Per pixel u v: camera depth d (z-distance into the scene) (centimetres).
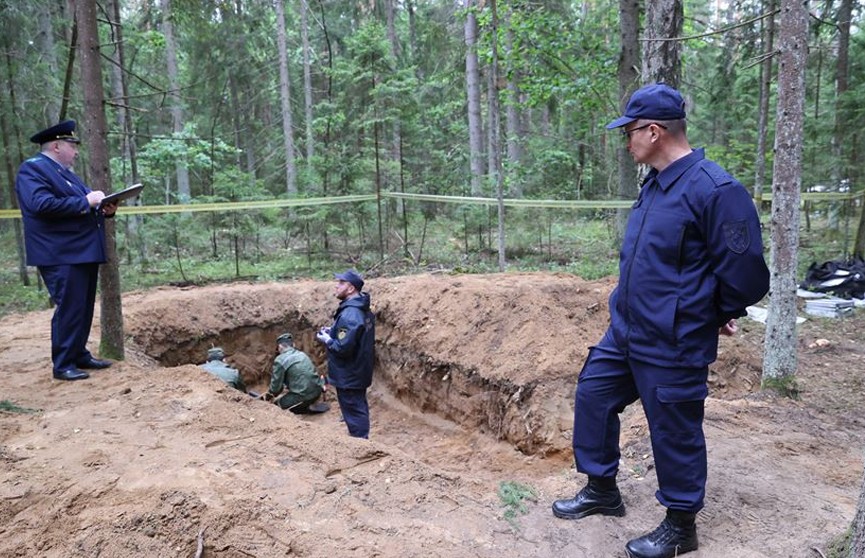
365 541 280
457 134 2106
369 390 845
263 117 2528
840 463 392
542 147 1722
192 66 1986
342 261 1223
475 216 1280
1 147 1062
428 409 744
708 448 402
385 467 356
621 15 1052
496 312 711
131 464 345
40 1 1041
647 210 269
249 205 1062
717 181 245
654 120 259
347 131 1447
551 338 646
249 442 383
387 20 2031
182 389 468
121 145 1313
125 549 262
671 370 261
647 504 332
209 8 1202
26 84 1020
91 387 481
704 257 255
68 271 482
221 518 282
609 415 302
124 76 1188
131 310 819
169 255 1291
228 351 870
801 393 554
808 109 1669
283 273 1134
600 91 1102
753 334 751
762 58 517
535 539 297
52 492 308
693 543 282
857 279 913
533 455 573
